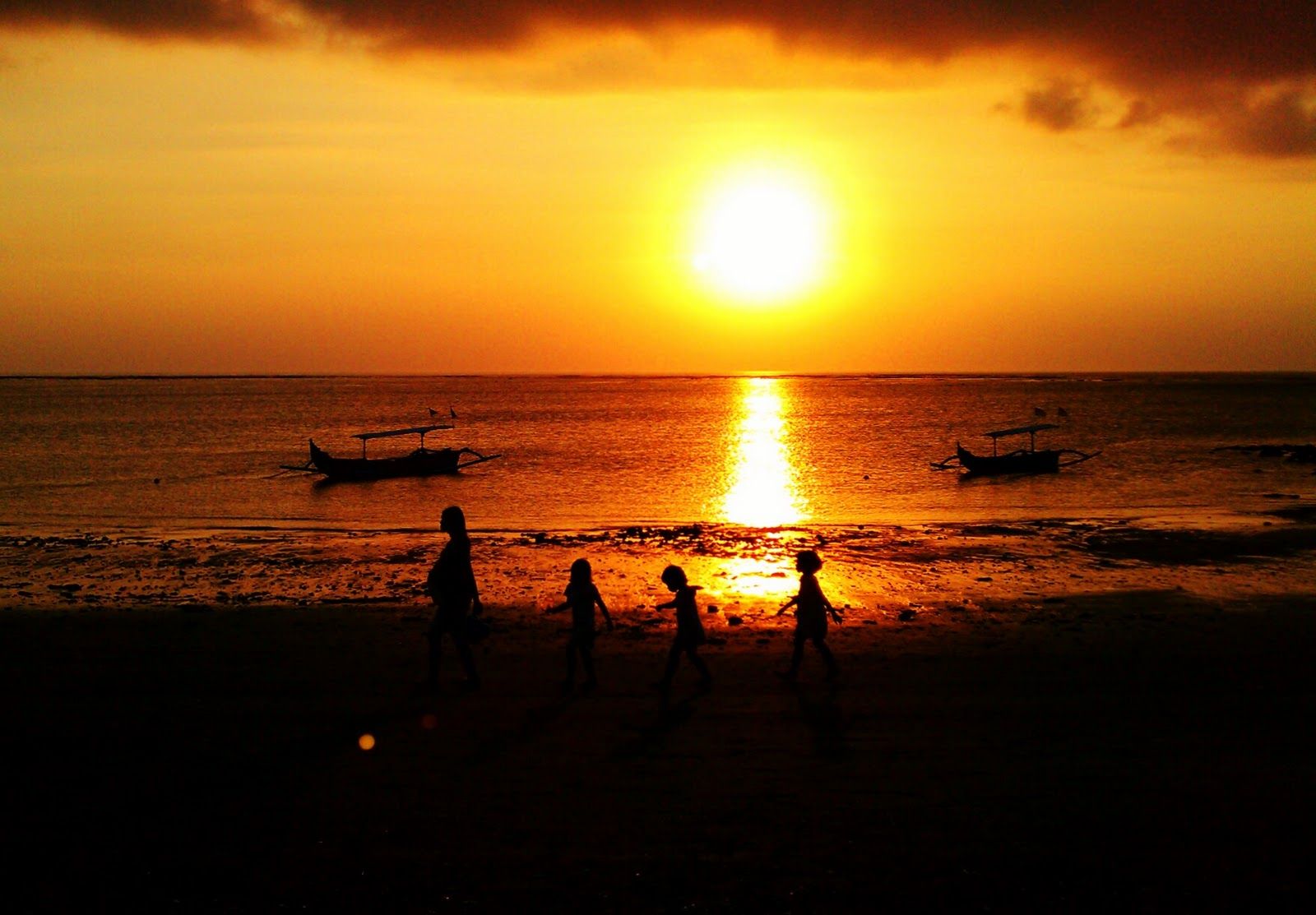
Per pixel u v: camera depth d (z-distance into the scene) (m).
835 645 13.16
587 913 6.33
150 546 26.39
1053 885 6.63
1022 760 8.81
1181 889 6.59
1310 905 6.38
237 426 98.38
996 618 15.39
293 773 8.56
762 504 38.50
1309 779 8.38
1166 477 47.44
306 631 14.20
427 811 7.78
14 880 6.76
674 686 11.18
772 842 7.23
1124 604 16.84
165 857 7.07
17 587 19.58
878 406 148.00
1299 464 53.97
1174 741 9.31
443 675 11.72
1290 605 16.70
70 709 10.38
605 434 85.94
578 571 11.13
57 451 66.88
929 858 7.00
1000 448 67.19
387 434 54.00
